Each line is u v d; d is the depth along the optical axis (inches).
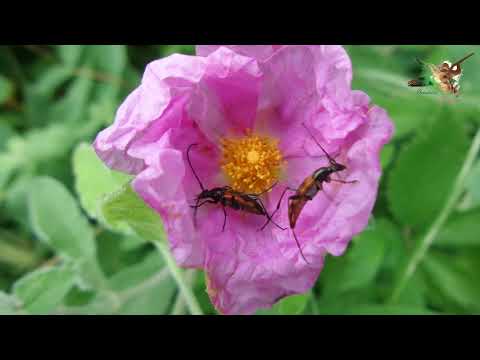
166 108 2.8
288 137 3.2
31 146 4.8
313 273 2.8
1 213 5.0
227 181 3.2
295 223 2.8
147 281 4.0
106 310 3.9
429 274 4.0
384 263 4.0
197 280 3.8
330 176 2.9
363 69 4.7
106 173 3.4
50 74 5.2
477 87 4.3
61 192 3.9
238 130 3.2
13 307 3.6
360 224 2.8
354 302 3.9
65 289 3.6
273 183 3.2
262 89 3.1
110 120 5.0
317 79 2.9
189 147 3.1
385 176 4.3
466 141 3.9
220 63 2.9
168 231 2.6
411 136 4.4
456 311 4.0
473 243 3.9
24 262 5.0
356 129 2.8
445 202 3.9
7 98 5.3
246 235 3.0
